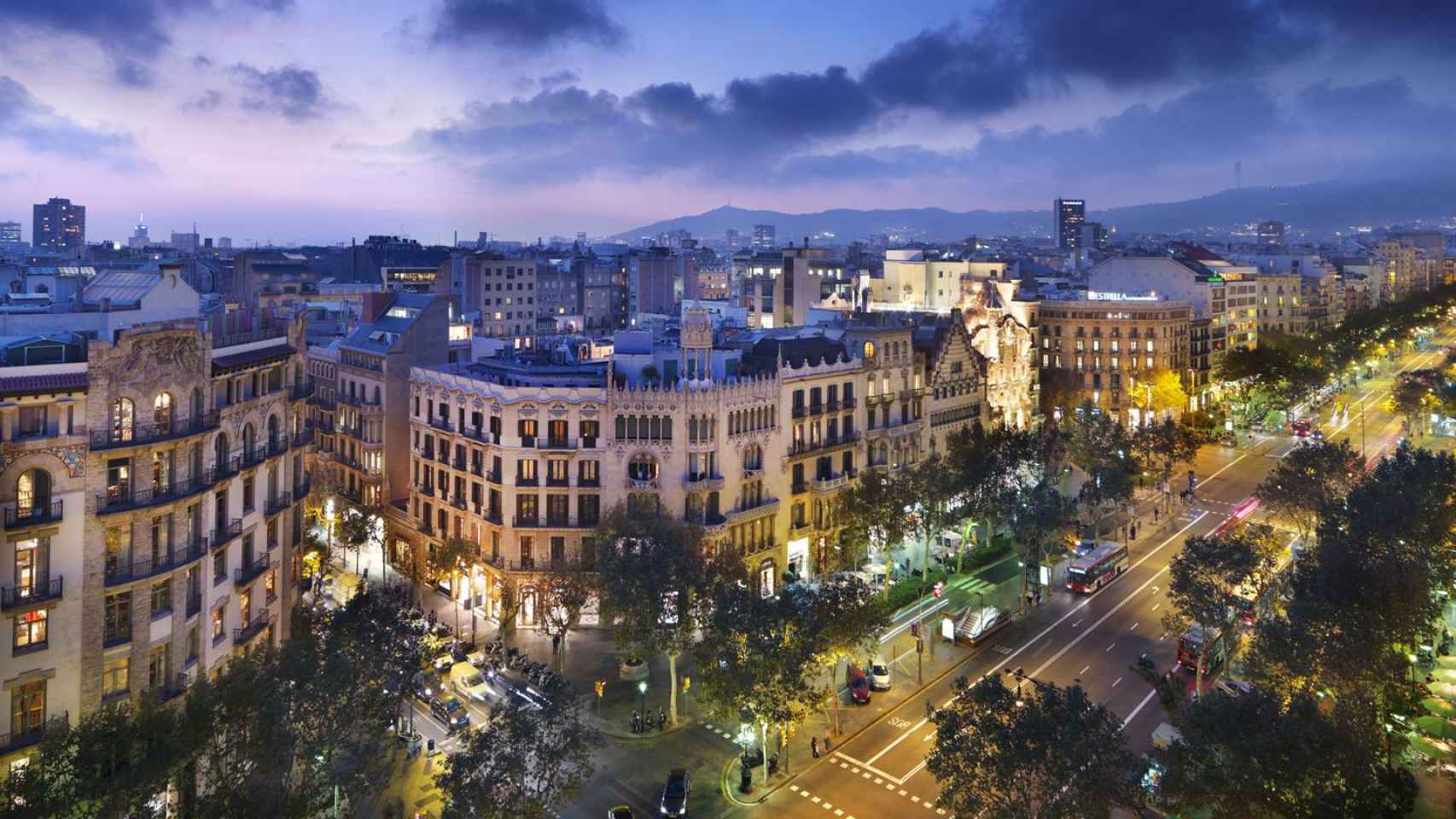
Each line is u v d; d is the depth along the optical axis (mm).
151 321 74750
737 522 104688
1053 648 95688
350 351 133000
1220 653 87000
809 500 115812
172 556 65312
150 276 78062
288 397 84312
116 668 62344
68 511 59062
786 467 112125
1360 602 68750
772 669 66625
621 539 89375
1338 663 59906
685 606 79500
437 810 66000
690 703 85125
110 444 60781
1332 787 49312
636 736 78438
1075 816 48281
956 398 144500
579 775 65250
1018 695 54062
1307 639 61469
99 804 45000
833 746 76312
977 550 125062
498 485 102750
